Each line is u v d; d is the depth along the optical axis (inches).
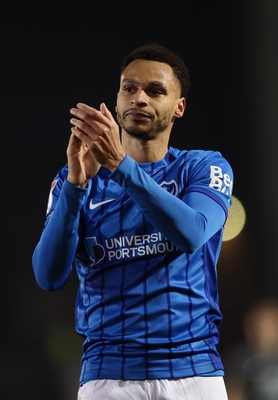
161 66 478.9
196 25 1731.1
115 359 456.8
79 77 1662.2
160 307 456.1
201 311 463.2
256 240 1675.7
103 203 468.8
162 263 458.6
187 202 460.1
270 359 930.1
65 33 1675.7
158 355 453.7
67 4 1679.4
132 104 473.4
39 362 1440.7
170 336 455.5
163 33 1716.3
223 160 490.9
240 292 1633.9
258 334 949.8
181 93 492.1
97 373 458.9
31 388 1396.4
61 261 457.4
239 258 1649.9
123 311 457.7
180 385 454.3
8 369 1434.5
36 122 1640.0
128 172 431.5
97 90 1664.6
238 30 1731.1
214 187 467.2
